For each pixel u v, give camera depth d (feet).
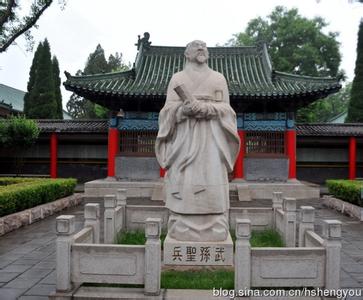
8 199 45.52
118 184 82.48
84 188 87.35
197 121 26.35
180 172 26.61
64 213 59.31
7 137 87.61
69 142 103.81
